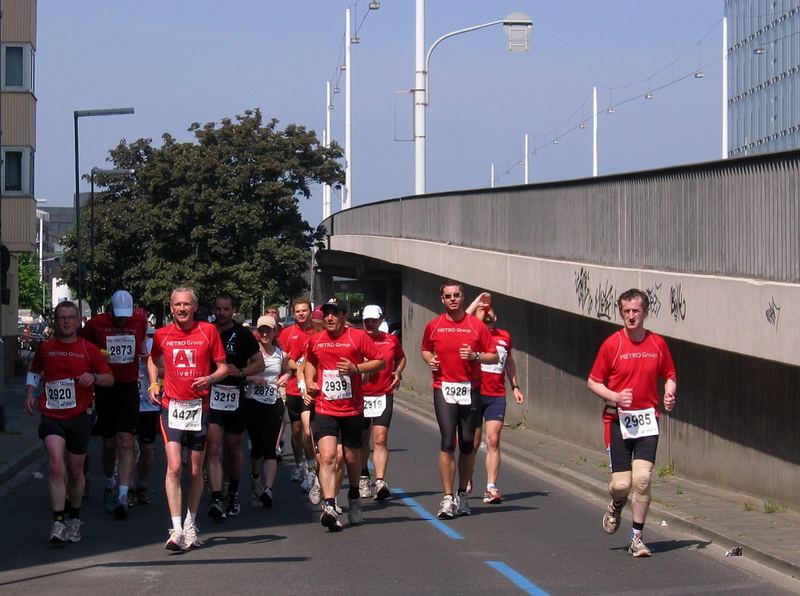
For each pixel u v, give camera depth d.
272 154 55.38
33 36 36.53
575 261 19.17
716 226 13.75
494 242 24.41
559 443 19.70
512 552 10.00
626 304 9.55
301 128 56.38
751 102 58.75
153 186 54.78
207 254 54.28
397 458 17.86
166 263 54.38
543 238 20.98
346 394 11.02
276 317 15.41
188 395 10.01
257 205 53.88
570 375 19.78
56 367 10.39
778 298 11.63
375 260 43.41
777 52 54.75
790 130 53.12
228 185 53.88
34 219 37.09
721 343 13.14
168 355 10.02
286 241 54.56
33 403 10.54
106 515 12.07
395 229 35.84
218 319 11.52
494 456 13.09
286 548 10.13
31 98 36.44
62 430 10.44
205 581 8.73
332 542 10.45
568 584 8.66
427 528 11.26
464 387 11.77
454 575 8.97
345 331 11.02
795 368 11.76
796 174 11.76
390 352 13.04
